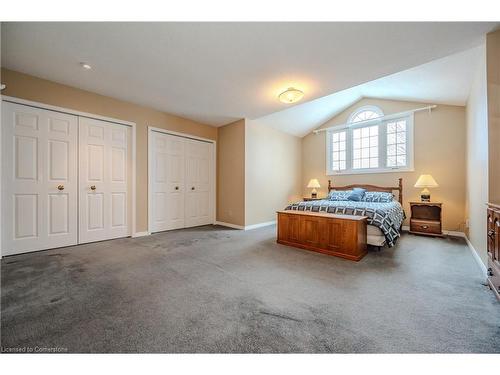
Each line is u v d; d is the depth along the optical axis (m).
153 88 3.15
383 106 4.86
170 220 4.36
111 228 3.54
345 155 5.47
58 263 2.46
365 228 2.87
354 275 2.18
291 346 1.21
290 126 5.48
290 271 2.28
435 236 3.82
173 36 2.00
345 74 2.68
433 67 2.90
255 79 2.84
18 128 2.72
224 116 4.48
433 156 4.21
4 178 2.64
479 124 2.49
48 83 2.91
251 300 1.70
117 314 1.50
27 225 2.80
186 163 4.64
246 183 4.66
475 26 1.83
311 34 1.95
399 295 1.77
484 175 2.24
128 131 3.72
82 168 3.23
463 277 2.12
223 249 3.08
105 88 3.16
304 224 3.09
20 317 1.45
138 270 2.29
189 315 1.49
